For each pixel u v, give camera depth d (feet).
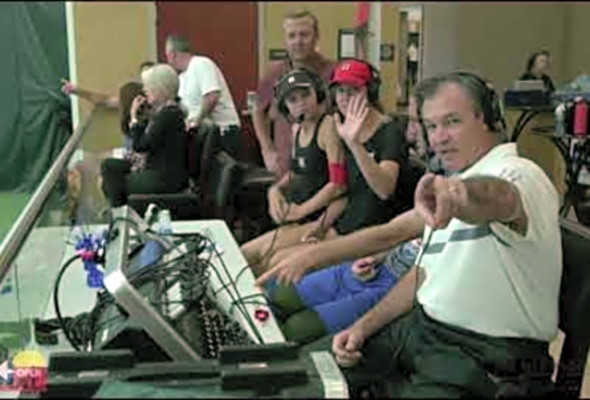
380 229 6.92
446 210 4.31
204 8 11.73
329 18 10.66
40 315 5.83
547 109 7.71
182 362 3.87
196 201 9.91
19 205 7.76
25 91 12.88
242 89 11.29
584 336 5.16
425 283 5.43
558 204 5.36
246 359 3.83
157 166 10.56
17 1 14.78
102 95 13.82
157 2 12.30
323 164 9.07
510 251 4.92
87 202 10.33
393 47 9.41
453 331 5.10
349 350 5.12
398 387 4.34
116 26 13.14
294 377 3.60
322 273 6.68
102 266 6.04
